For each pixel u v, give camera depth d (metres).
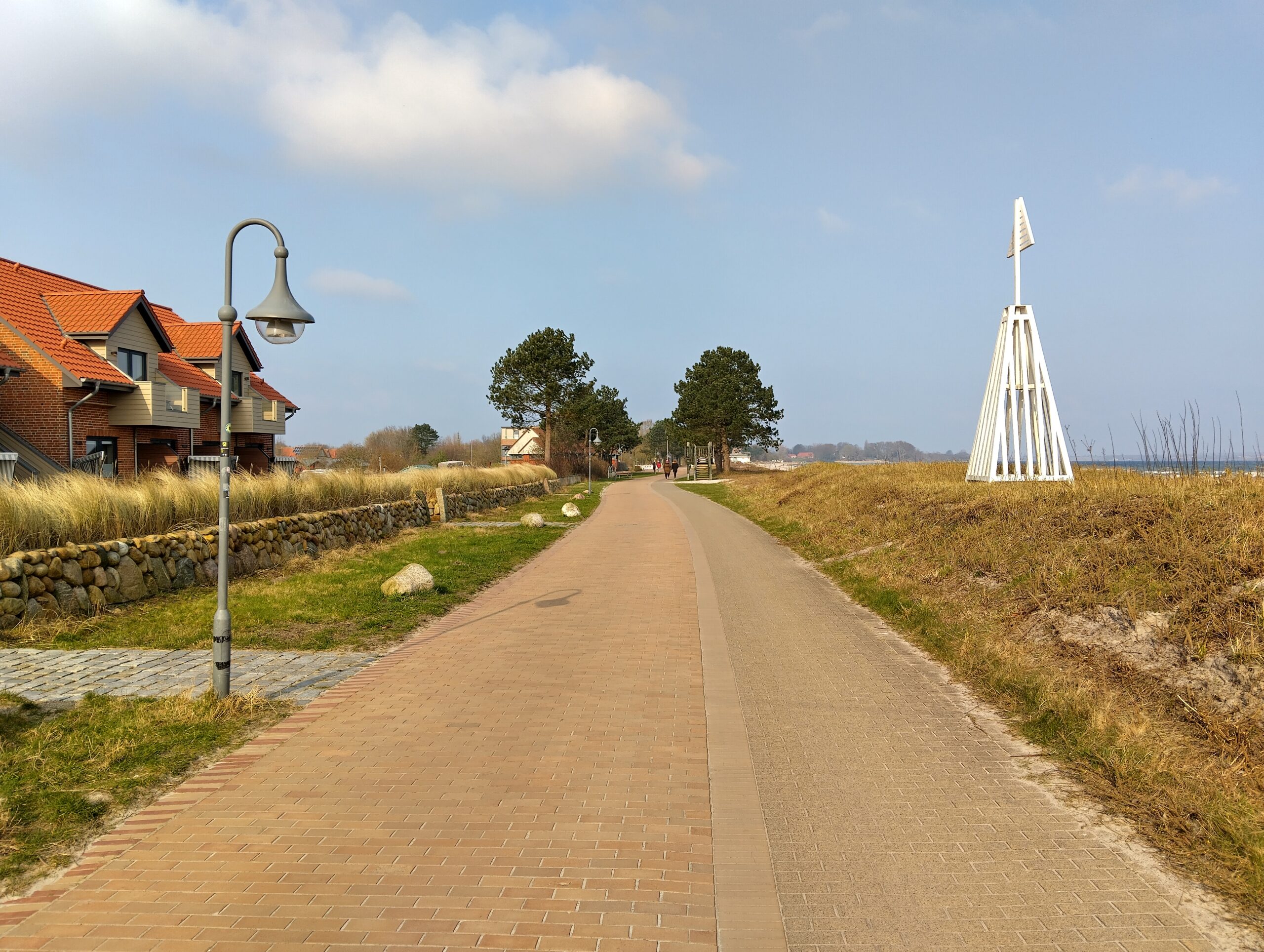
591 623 9.74
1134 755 4.98
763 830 4.32
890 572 11.38
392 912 3.55
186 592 11.18
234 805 4.70
